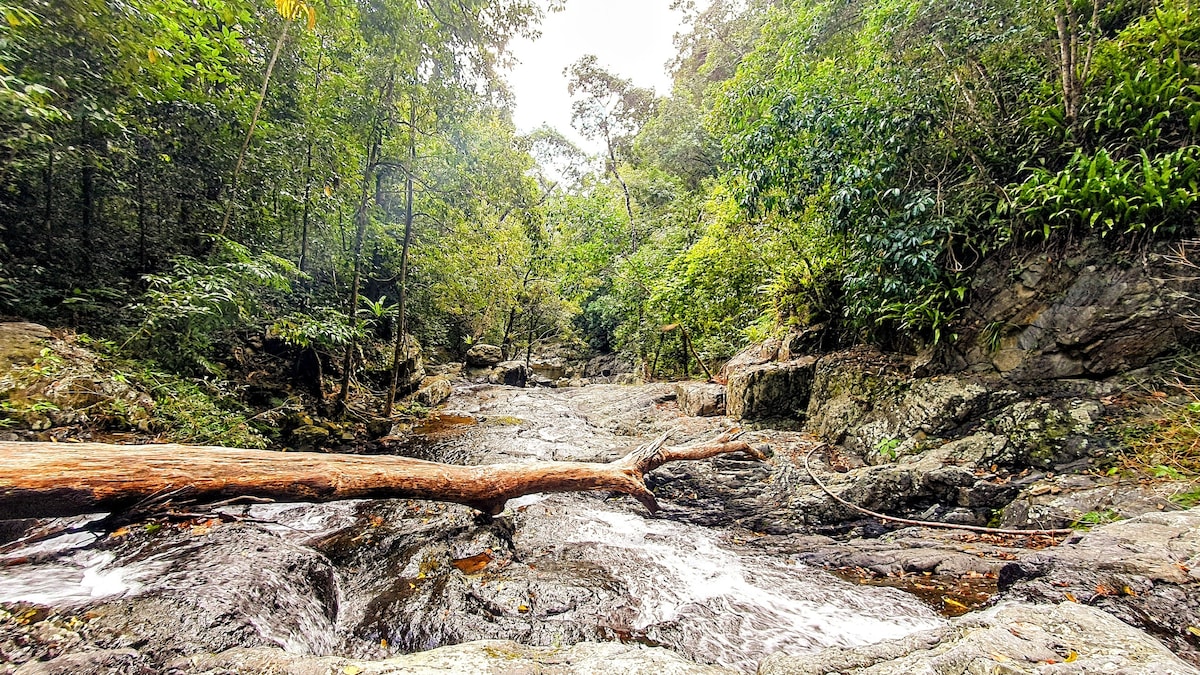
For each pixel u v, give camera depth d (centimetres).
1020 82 489
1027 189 429
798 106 564
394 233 1030
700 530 451
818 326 695
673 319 1177
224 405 548
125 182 524
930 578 314
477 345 1961
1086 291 414
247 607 222
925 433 470
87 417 369
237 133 577
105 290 477
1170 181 372
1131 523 261
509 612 289
